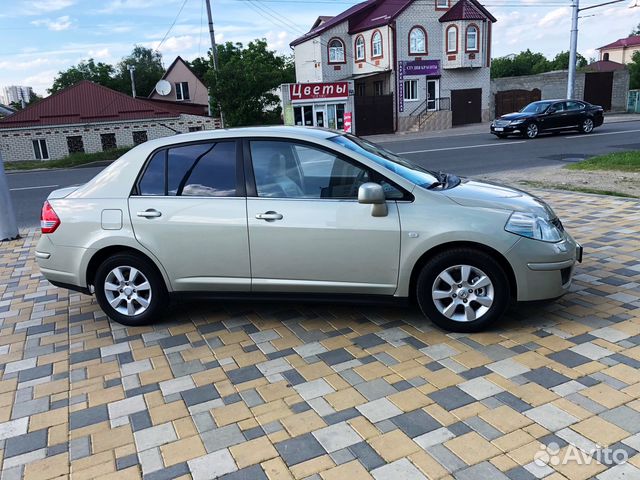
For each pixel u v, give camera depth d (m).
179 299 4.54
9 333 4.73
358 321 4.46
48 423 3.27
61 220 4.57
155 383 3.67
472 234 3.87
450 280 4.02
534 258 3.90
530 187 10.32
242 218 4.21
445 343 3.96
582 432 2.85
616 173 11.45
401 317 4.48
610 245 6.10
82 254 4.54
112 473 2.77
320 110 32.09
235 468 2.74
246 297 4.39
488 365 3.59
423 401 3.22
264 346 4.12
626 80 37.94
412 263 4.01
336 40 36.81
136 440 3.03
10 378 3.88
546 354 3.69
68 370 3.95
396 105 34.12
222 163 4.35
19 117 30.48
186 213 4.32
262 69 31.95
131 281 4.57
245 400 3.37
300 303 4.66
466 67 34.78
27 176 20.36
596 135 21.45
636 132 21.98
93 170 21.91
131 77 58.97
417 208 3.98
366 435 2.93
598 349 3.71
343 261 4.10
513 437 2.84
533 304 4.01
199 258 4.34
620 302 4.49
